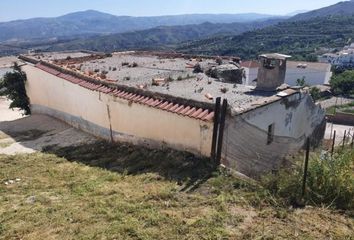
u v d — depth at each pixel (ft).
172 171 26.03
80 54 70.13
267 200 20.35
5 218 20.65
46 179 28.37
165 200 21.49
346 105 179.93
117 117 36.01
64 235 18.31
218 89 34.86
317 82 260.01
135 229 18.16
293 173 22.25
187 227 18.07
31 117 54.19
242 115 27.25
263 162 31.40
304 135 38.86
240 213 19.21
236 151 27.78
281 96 31.83
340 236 16.93
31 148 39.29
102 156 33.68
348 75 217.15
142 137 33.17
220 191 21.83
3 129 48.85
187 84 37.22
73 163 32.27
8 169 31.45
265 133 30.83
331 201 20.13
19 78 60.13
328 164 22.41
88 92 39.99
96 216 20.15
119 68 48.29
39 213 21.16
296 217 18.65
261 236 16.96
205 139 26.63
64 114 47.75
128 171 27.96
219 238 16.96
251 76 215.51
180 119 28.48
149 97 31.91
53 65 49.37
